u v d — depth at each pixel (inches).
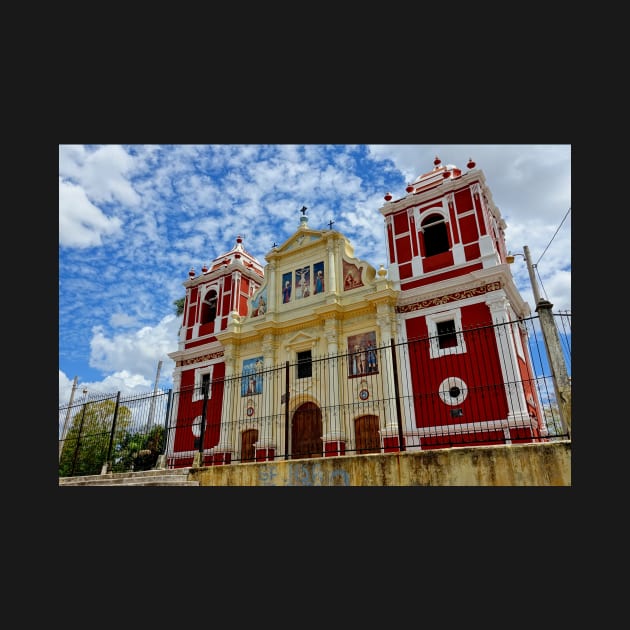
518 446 309.1
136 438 668.1
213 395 985.5
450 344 741.9
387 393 740.7
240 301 1104.2
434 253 852.0
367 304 830.5
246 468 438.0
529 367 835.4
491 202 874.1
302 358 898.1
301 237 1027.9
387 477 351.9
